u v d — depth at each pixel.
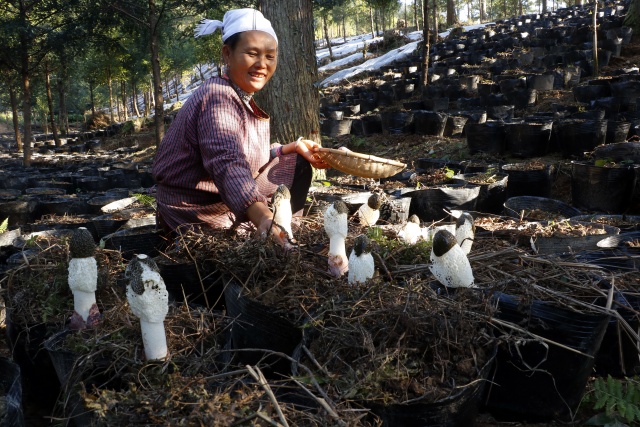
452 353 2.19
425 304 2.31
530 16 26.59
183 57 30.36
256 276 2.81
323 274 2.78
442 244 2.41
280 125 7.12
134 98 33.59
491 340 2.25
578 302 2.44
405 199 5.68
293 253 2.82
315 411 2.00
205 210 3.57
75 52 18.48
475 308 2.40
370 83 19.52
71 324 2.62
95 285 2.60
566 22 22.19
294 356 2.23
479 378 2.08
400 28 34.75
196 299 3.30
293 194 3.97
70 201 8.18
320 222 3.84
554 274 2.78
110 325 2.57
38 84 29.92
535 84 13.72
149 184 12.60
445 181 7.10
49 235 4.78
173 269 3.25
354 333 2.21
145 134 24.67
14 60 17.69
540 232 4.15
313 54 7.20
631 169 6.26
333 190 6.50
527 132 8.62
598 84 12.08
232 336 2.75
